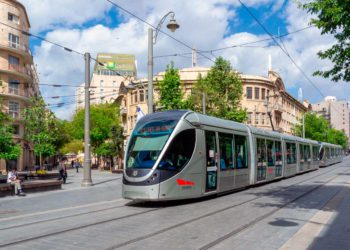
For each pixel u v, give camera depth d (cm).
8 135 2320
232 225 979
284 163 2591
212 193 1557
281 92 7275
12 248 789
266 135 2250
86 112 2448
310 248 741
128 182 1377
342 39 1095
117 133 5428
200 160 1483
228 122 1789
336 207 1263
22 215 1266
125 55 13175
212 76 3906
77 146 8044
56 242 830
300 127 7812
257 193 1739
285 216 1105
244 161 1875
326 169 4209
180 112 1492
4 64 5256
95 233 913
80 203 1549
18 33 5453
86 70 2448
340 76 1136
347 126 15188
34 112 3366
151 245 783
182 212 1216
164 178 1345
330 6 1050
